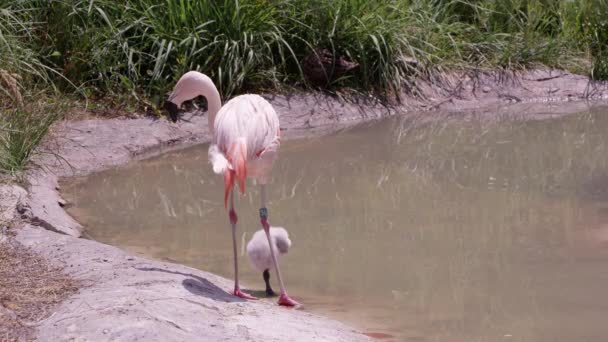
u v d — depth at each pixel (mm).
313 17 11336
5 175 7109
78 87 9844
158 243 6371
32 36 9836
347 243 6297
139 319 4090
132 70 10328
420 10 12430
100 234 6551
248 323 4336
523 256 5898
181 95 5445
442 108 11469
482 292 5293
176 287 4738
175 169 8539
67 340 3922
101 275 4910
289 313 4793
